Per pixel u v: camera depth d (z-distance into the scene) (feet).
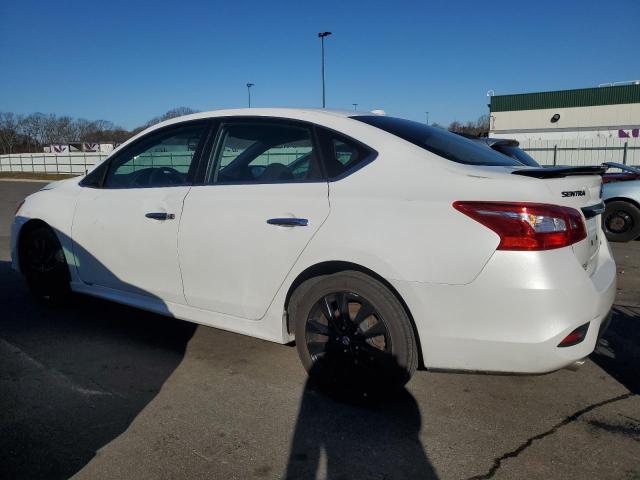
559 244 8.30
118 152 13.76
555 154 70.74
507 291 8.23
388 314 9.21
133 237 12.54
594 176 9.99
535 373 8.40
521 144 74.18
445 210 8.71
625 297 17.48
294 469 8.18
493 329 8.39
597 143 70.23
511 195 8.45
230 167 11.47
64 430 9.22
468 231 8.47
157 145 12.85
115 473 8.06
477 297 8.41
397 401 10.22
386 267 9.01
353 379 9.89
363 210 9.37
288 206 10.19
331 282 9.75
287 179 10.59
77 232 13.91
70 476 7.98
